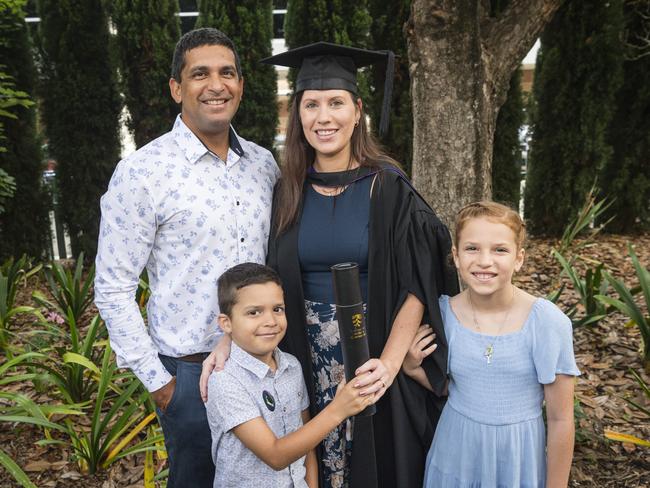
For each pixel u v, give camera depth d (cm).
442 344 183
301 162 194
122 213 177
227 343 178
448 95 323
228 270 171
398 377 189
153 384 183
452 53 317
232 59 183
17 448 296
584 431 287
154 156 179
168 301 183
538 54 679
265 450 160
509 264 170
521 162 664
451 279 195
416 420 192
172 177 178
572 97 649
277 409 172
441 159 332
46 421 258
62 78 604
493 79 326
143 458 286
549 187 681
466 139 327
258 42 604
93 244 641
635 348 388
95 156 622
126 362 183
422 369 189
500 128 641
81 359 287
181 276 181
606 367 365
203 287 182
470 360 177
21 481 228
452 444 182
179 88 187
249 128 621
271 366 175
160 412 190
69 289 429
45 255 653
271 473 168
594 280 408
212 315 183
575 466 270
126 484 269
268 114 620
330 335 187
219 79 178
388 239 186
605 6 618
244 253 187
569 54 637
